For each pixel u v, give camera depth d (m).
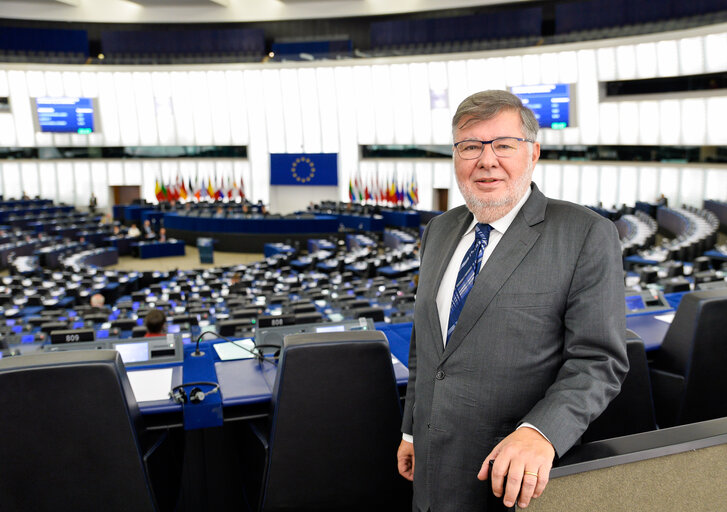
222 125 32.19
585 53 24.11
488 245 1.57
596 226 1.44
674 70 21.55
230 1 29.70
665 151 22.91
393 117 29.84
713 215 18.75
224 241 25.36
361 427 2.05
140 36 31.28
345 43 30.81
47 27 32.59
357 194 31.34
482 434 1.50
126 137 32.56
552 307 1.44
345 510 2.17
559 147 26.09
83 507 1.87
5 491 1.79
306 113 31.14
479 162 1.49
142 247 23.62
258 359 2.78
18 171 32.59
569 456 1.03
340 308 9.57
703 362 2.37
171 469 2.32
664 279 11.19
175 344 2.85
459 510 1.53
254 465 2.32
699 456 1.05
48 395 1.72
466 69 27.39
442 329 1.62
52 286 14.71
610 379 1.35
